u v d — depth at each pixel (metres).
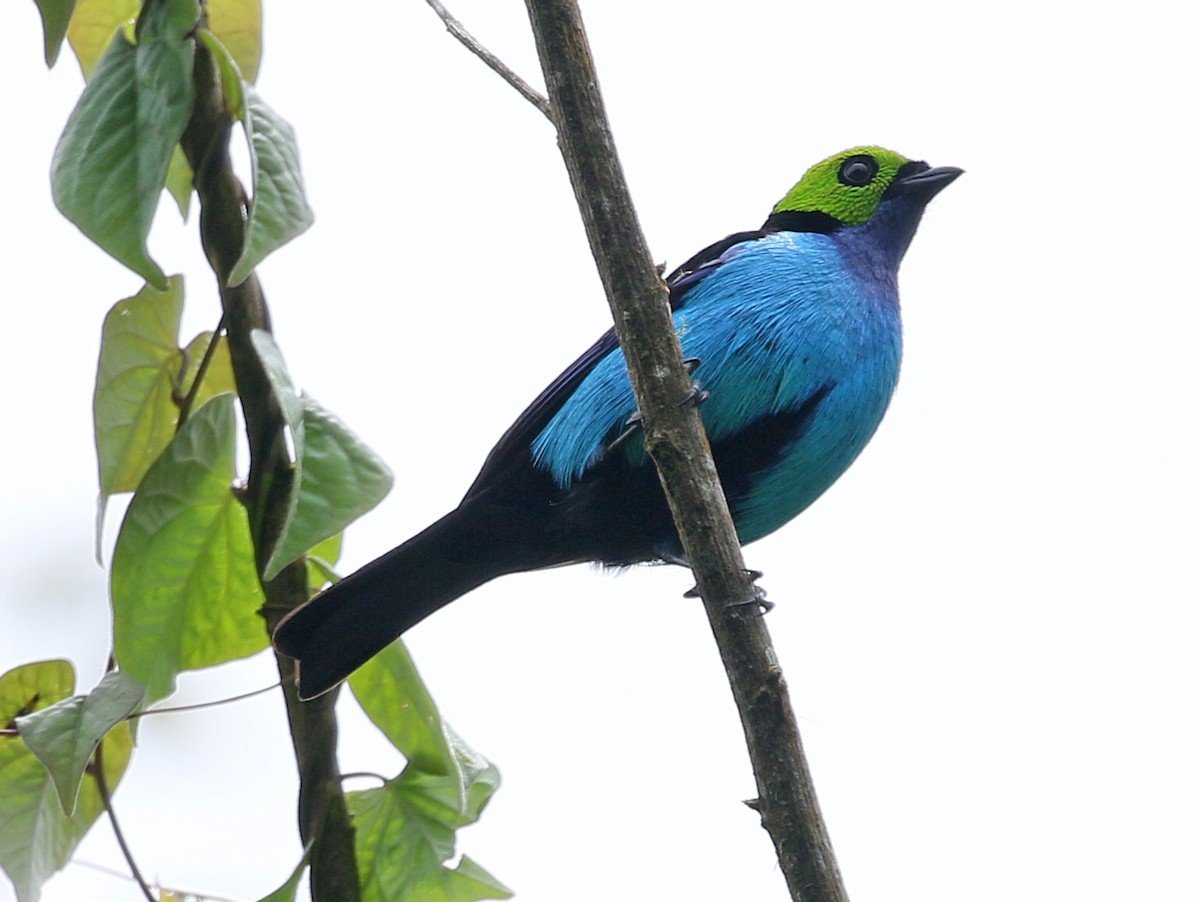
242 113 6.12
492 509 9.20
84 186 5.89
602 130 6.12
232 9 7.36
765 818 5.89
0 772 6.26
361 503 5.64
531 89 6.50
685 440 6.16
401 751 6.62
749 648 6.04
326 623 6.67
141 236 5.83
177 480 6.33
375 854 6.62
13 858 6.23
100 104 6.00
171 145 5.91
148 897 6.34
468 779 6.63
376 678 6.66
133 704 5.72
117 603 6.45
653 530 9.27
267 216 5.78
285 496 6.27
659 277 6.18
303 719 6.50
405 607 9.55
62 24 6.46
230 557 6.58
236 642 6.78
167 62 6.03
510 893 6.66
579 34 6.13
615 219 6.14
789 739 5.94
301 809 6.37
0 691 6.38
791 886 5.80
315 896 6.24
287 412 5.64
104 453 6.81
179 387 6.87
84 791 6.47
